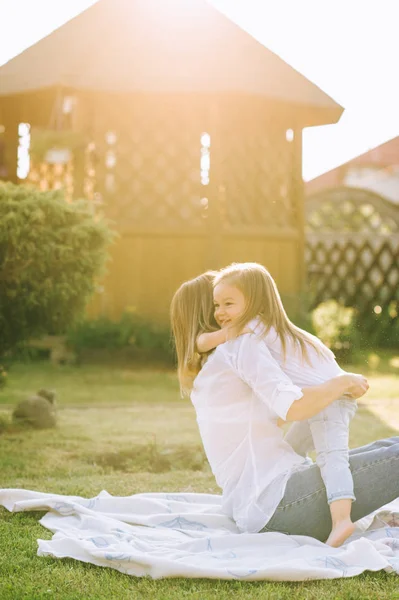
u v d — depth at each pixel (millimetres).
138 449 4438
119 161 9688
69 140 9133
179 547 2545
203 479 3795
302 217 10297
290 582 2270
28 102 9898
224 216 9961
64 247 4883
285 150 10359
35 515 3014
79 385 7488
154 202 9742
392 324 11320
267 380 2484
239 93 9352
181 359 2822
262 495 2561
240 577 2270
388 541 2582
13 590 2193
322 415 2549
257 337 2598
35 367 8734
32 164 10617
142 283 9609
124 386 7484
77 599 2135
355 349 10133
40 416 5203
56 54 9625
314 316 10164
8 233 4758
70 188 10391
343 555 2367
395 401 6637
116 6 10305
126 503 3074
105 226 5246
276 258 10141
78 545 2502
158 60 9609
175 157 9836
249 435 2605
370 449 2697
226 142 9945
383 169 19078
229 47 10062
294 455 2623
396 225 12234
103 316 9328
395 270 11727
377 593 2166
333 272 11742
